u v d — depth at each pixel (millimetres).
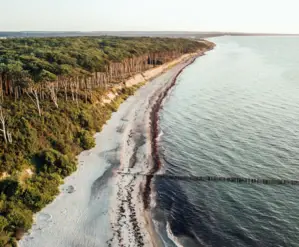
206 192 34031
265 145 45188
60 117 45344
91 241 26750
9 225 26750
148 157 42062
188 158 41875
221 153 43062
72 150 41469
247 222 29172
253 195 33344
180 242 26922
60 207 30953
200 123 55438
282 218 29641
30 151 36094
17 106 43219
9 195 29906
